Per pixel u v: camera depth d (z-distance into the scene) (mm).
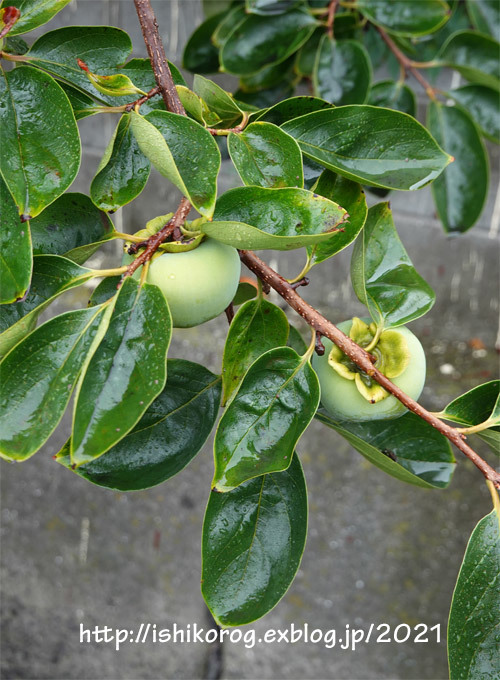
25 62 592
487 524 581
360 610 1365
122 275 531
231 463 551
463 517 1296
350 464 1345
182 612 1435
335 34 971
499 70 957
